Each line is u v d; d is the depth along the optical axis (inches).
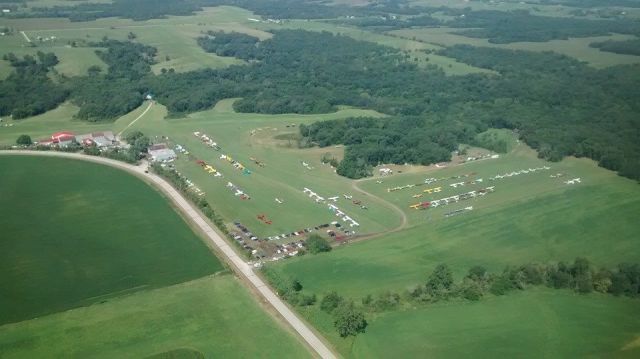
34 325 7829.7
